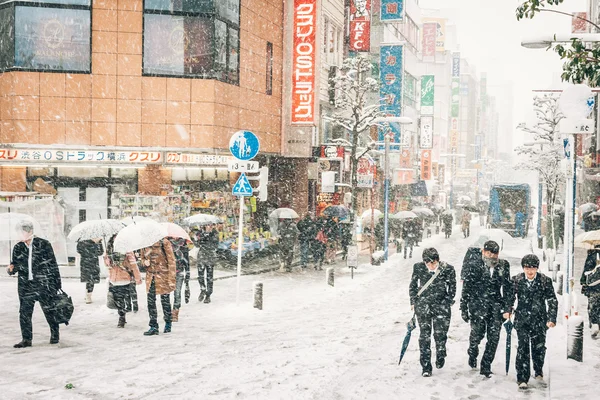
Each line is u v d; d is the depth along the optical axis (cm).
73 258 2238
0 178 2262
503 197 4453
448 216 4281
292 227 2312
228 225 2547
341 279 2164
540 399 763
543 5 1048
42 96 2264
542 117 3759
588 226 3019
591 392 777
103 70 2302
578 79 1079
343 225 2895
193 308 1504
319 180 3572
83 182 2314
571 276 1216
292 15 2995
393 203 5525
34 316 1342
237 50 2598
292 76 2950
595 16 4844
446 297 871
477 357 974
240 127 2630
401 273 2388
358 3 3884
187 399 739
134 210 2241
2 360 937
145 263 1160
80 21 2286
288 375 850
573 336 962
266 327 1254
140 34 2328
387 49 4447
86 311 1409
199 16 2383
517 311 830
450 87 9838
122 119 2319
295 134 3044
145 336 1141
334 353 988
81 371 870
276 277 2141
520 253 3275
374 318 1360
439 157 8912
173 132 2356
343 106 3161
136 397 748
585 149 5434
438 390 789
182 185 2439
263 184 2625
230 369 883
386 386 801
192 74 2378
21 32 2259
